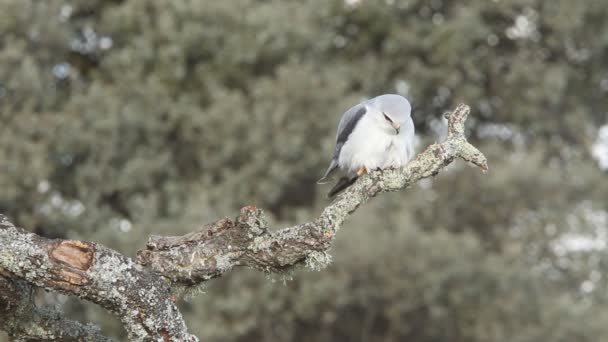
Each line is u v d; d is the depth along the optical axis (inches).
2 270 177.9
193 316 603.2
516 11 784.3
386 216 666.2
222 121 645.9
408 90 765.3
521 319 652.7
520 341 634.8
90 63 717.9
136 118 636.7
